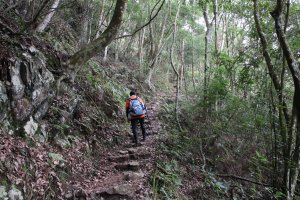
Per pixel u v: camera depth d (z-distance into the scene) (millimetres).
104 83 11492
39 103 5941
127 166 6953
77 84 8672
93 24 13758
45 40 8039
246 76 8578
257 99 8352
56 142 6105
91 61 12266
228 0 10844
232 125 9477
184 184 7238
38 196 4562
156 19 21906
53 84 6672
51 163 5320
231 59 9492
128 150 8109
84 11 11094
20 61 5535
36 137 5602
